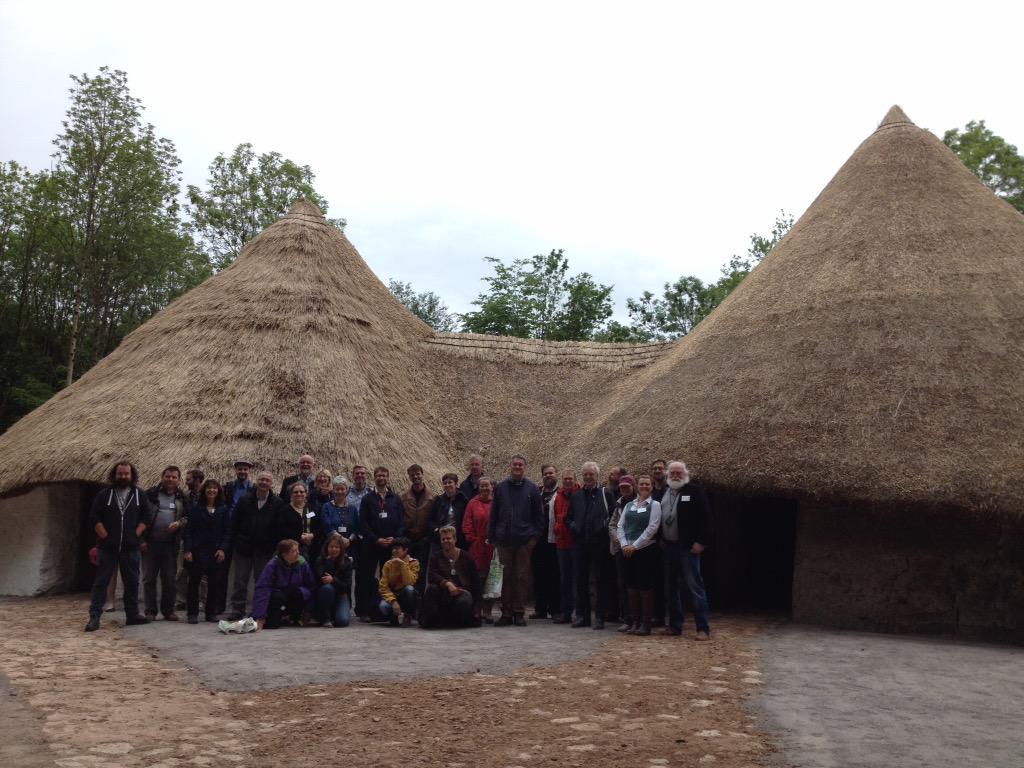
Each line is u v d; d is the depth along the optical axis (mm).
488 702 6500
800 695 6844
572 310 35875
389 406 15812
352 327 16828
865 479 10586
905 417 11047
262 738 5574
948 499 10203
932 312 12305
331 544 10633
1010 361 11430
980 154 33500
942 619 10797
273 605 10258
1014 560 10578
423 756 5246
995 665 8438
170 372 14484
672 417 13031
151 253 33312
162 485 11008
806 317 13156
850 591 11250
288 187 37250
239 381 14250
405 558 10867
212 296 16250
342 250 18844
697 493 9984
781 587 15281
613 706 6445
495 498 11133
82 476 12859
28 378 30234
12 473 13500
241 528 10945
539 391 18047
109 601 12000
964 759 5156
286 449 13320
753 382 12539
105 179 31828
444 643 9141
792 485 10898
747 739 5586
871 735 5668
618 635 10078
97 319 32906
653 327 40156
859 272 13438
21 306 30828
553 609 11969
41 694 6641
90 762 5012
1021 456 10344
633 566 10227
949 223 13875
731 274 40094
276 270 16969
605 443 13852
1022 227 13906
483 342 18938
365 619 11320
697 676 7570
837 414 11398
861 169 15656
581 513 10953
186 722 5902
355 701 6469
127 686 6930
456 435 16562
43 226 31375
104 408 14008
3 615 11625
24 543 14820
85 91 31578
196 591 10789
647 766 5070
